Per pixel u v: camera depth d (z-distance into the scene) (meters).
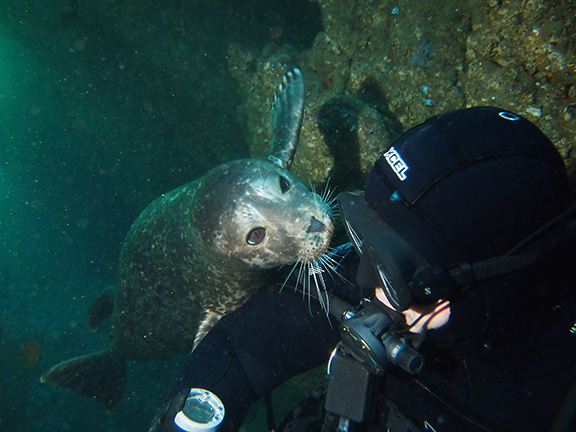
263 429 6.18
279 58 5.00
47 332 8.95
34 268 10.71
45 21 7.12
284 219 3.04
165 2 5.60
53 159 11.12
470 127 1.00
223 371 1.60
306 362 1.73
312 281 1.82
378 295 1.41
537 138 0.95
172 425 1.42
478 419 1.16
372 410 1.28
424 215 0.98
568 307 1.05
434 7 3.44
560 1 2.62
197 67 5.87
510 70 2.98
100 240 10.98
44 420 7.35
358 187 4.18
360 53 4.33
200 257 3.59
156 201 4.32
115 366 5.25
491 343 1.09
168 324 4.26
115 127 7.98
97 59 7.11
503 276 0.94
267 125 5.29
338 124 3.99
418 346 1.18
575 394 0.86
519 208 0.90
